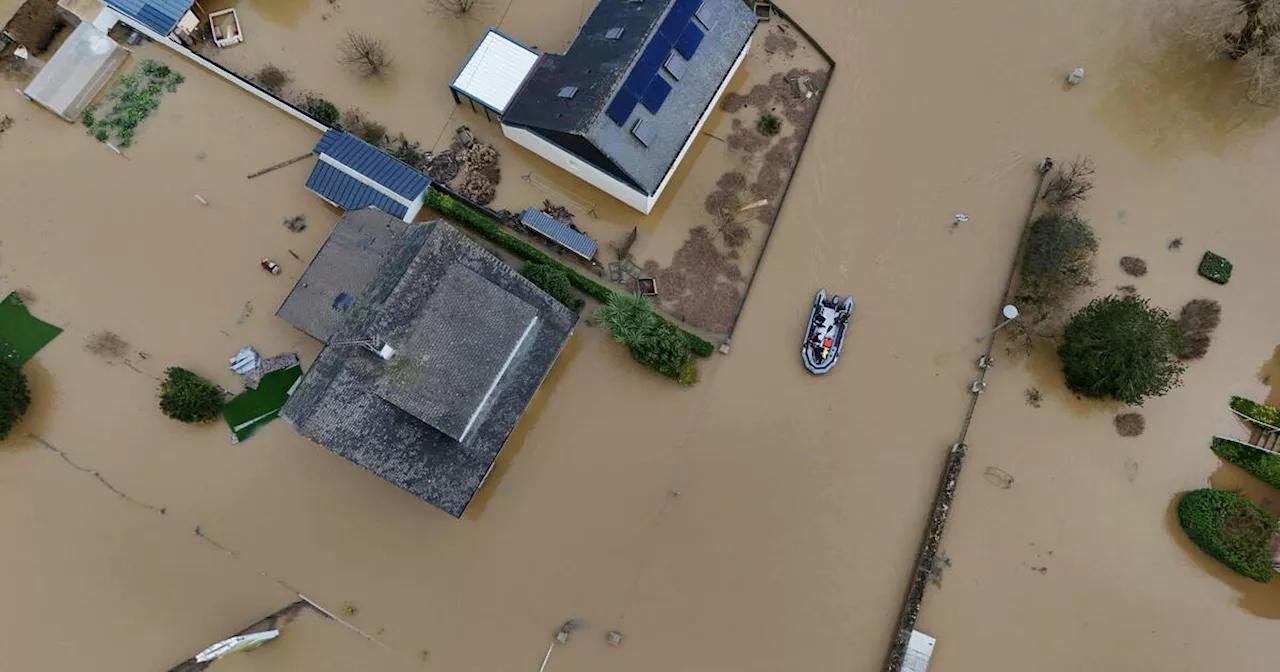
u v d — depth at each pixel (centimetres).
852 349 3503
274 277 3503
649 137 3238
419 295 2836
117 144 3634
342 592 3206
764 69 3850
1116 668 3203
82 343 3400
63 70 3669
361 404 2794
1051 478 3369
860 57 3894
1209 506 3209
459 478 2998
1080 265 3422
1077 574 3284
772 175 3706
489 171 3647
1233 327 3512
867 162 3744
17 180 3572
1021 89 3875
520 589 3238
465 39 3866
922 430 3425
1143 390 3194
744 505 3353
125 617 3155
